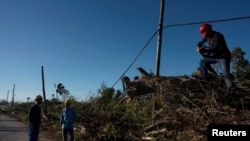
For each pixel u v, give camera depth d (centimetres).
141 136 941
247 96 871
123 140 1048
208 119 791
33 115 1122
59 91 4656
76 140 1236
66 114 1171
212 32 897
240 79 956
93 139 1164
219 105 846
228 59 875
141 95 1045
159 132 874
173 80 964
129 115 1095
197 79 915
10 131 1875
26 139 1435
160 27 1129
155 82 988
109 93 1309
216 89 896
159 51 1129
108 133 1090
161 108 934
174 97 907
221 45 877
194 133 786
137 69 1103
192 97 897
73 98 1603
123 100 1206
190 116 831
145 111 1015
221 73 917
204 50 907
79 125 1353
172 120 862
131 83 1032
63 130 1166
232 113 807
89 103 1427
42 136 1570
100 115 1192
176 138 811
